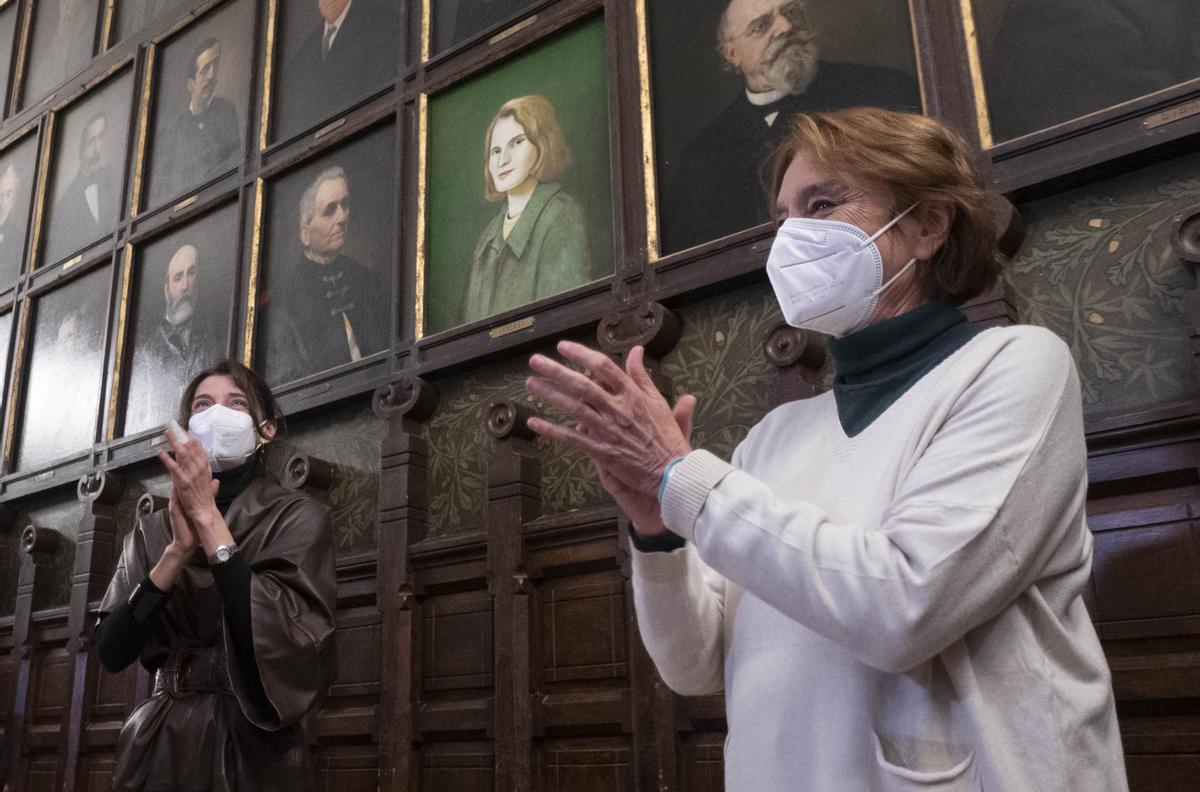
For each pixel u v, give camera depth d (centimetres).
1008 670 93
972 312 252
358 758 348
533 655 314
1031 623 97
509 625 318
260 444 285
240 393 282
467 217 396
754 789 99
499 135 397
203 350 480
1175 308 234
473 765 319
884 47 304
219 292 485
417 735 332
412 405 370
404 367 387
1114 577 221
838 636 90
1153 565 218
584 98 376
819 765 95
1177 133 238
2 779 468
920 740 93
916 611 86
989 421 96
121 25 622
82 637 456
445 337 377
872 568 89
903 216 121
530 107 391
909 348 113
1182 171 243
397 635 345
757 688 103
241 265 473
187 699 232
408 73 433
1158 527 220
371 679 353
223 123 521
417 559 354
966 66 282
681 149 338
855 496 105
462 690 330
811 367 288
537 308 353
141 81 582
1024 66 273
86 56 636
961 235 122
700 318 319
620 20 368
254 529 258
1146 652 215
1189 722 208
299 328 442
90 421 528
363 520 385
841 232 120
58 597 502
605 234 351
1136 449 227
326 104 472
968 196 120
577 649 307
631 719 286
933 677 95
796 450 119
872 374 117
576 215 362
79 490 497
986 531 89
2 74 695
